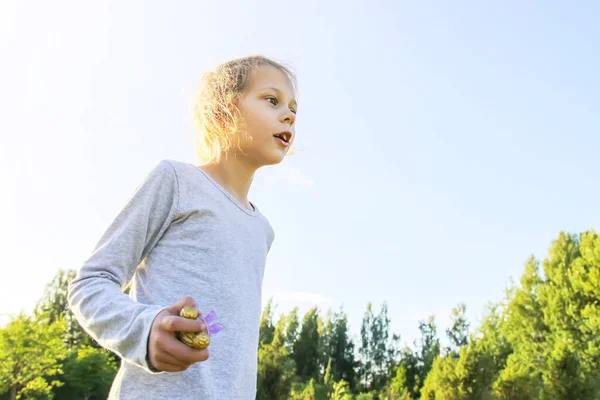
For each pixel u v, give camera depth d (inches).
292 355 1809.8
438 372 689.6
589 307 987.3
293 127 61.9
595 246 1051.9
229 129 58.7
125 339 37.5
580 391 732.0
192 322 34.9
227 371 47.8
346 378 1908.2
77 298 44.2
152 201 50.5
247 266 55.1
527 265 1218.0
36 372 856.3
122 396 44.9
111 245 47.6
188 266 50.1
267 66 61.1
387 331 2053.4
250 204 64.2
